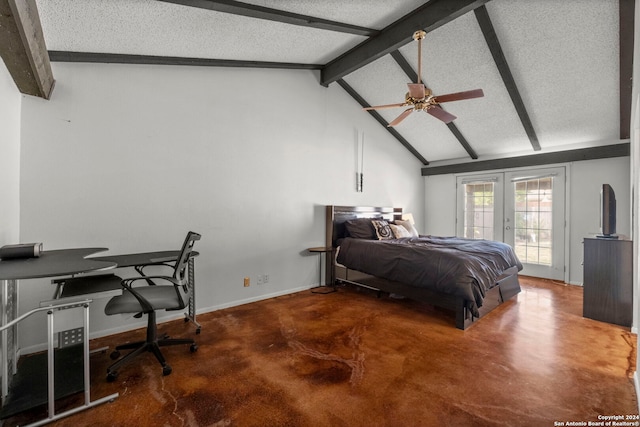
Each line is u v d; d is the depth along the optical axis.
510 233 5.29
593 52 3.12
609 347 2.41
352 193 4.84
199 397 1.78
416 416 1.62
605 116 3.88
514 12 2.93
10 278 1.37
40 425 1.53
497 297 3.42
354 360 2.21
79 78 2.50
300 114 4.10
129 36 2.37
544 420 1.58
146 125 2.83
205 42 2.74
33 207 2.30
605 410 1.66
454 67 3.76
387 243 3.73
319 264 4.35
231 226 3.41
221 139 3.33
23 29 1.44
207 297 3.24
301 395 1.80
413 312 3.26
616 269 2.89
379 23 3.10
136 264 2.27
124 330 2.72
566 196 4.66
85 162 2.52
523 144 4.92
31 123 2.29
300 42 3.21
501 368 2.10
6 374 1.69
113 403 1.72
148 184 2.84
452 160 6.02
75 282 2.29
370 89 4.59
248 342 2.52
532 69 3.50
